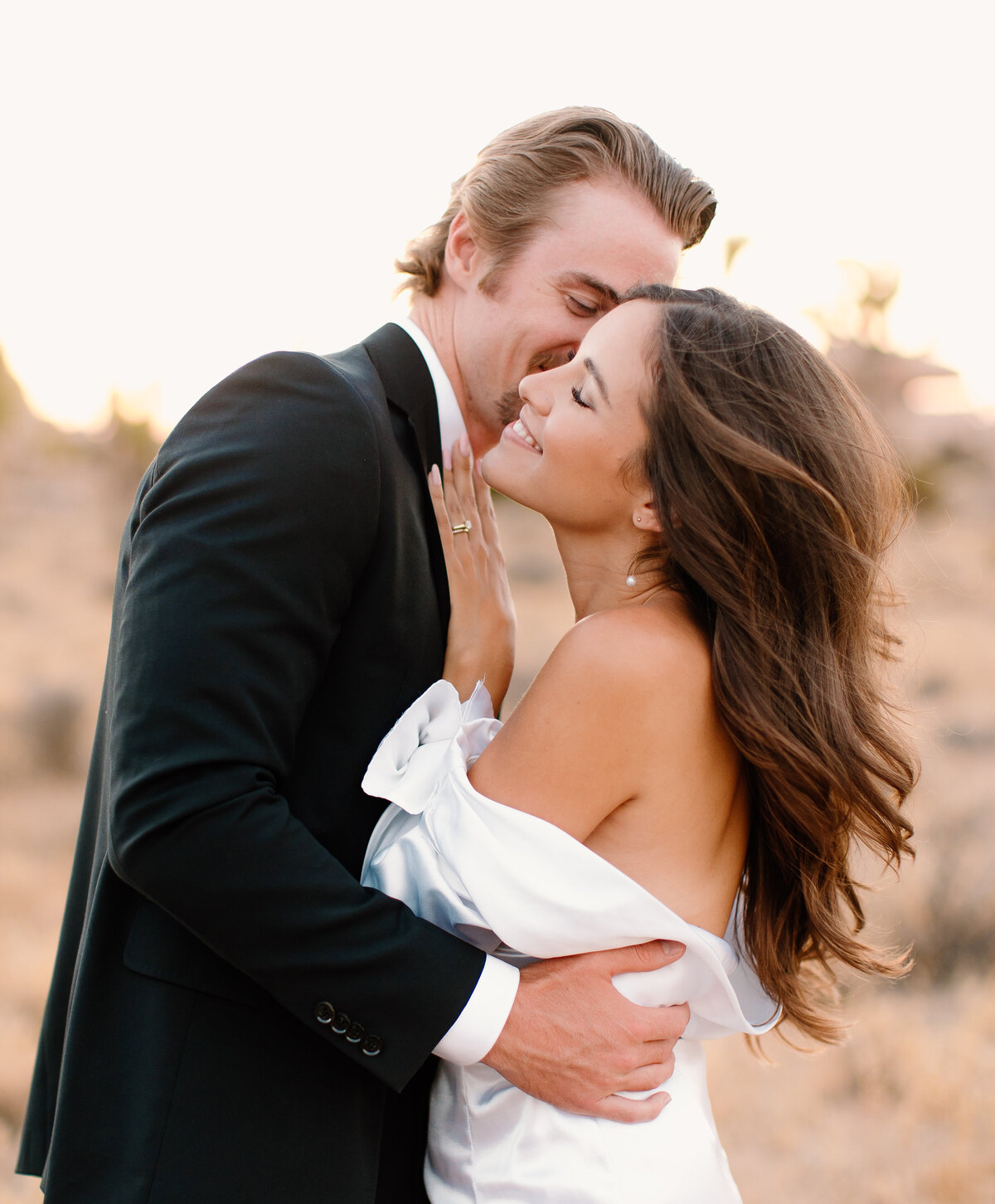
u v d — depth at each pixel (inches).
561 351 84.0
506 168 83.0
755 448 64.8
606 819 67.2
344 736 68.2
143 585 60.1
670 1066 66.2
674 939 65.4
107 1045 65.4
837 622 68.0
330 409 64.2
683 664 65.5
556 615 570.3
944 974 203.8
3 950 200.5
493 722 73.5
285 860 58.3
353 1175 65.1
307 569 61.3
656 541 70.9
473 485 80.2
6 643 510.6
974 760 317.1
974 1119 156.5
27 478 976.3
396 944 60.0
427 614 73.3
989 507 911.0
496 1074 67.0
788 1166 149.3
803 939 76.1
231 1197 62.0
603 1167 63.6
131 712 58.5
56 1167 63.5
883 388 1015.6
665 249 84.2
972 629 517.3
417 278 90.8
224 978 64.3
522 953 65.3
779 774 66.8
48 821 283.4
